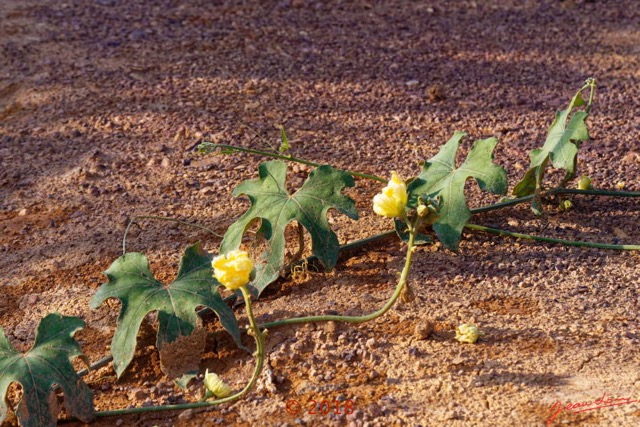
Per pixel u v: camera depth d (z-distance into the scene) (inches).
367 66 203.3
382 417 97.3
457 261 125.0
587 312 112.7
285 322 111.7
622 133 166.6
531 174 133.8
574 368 102.4
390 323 112.8
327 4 243.4
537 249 127.0
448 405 98.2
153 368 109.7
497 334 109.3
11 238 139.3
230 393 103.0
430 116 176.7
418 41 219.9
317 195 119.6
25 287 127.2
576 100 130.3
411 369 104.7
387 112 178.7
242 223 120.3
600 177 148.1
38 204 148.8
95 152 162.6
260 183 124.1
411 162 156.3
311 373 105.5
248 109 178.5
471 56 211.2
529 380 101.0
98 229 139.8
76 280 127.6
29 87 190.1
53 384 99.0
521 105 182.7
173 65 200.2
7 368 99.5
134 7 237.1
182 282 110.0
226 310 108.7
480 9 243.0
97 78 193.2
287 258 126.7
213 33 219.8
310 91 188.4
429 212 98.9
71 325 102.7
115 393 106.2
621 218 134.6
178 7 237.6
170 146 164.1
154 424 100.5
